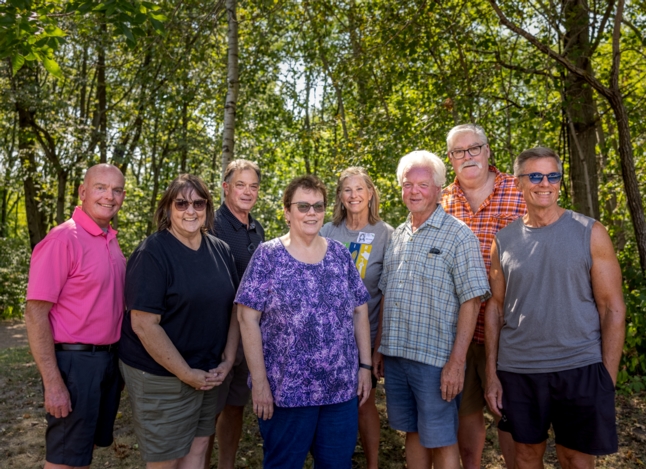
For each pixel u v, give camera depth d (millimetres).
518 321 2357
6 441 3836
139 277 2256
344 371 2338
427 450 2701
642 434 3771
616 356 2213
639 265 5723
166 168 13758
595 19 5785
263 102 10820
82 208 2561
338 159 6477
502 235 2527
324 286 2340
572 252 2244
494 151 6379
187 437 2398
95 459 3539
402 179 2709
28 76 11156
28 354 6812
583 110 6074
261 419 2395
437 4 5738
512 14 6191
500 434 2951
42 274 2307
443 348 2533
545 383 2281
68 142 11875
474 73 6148
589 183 5891
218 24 7520
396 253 2758
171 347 2268
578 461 2287
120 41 8867
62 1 5617
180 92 8328
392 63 6281
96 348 2443
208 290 2379
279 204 11430
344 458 2373
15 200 23625
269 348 2336
